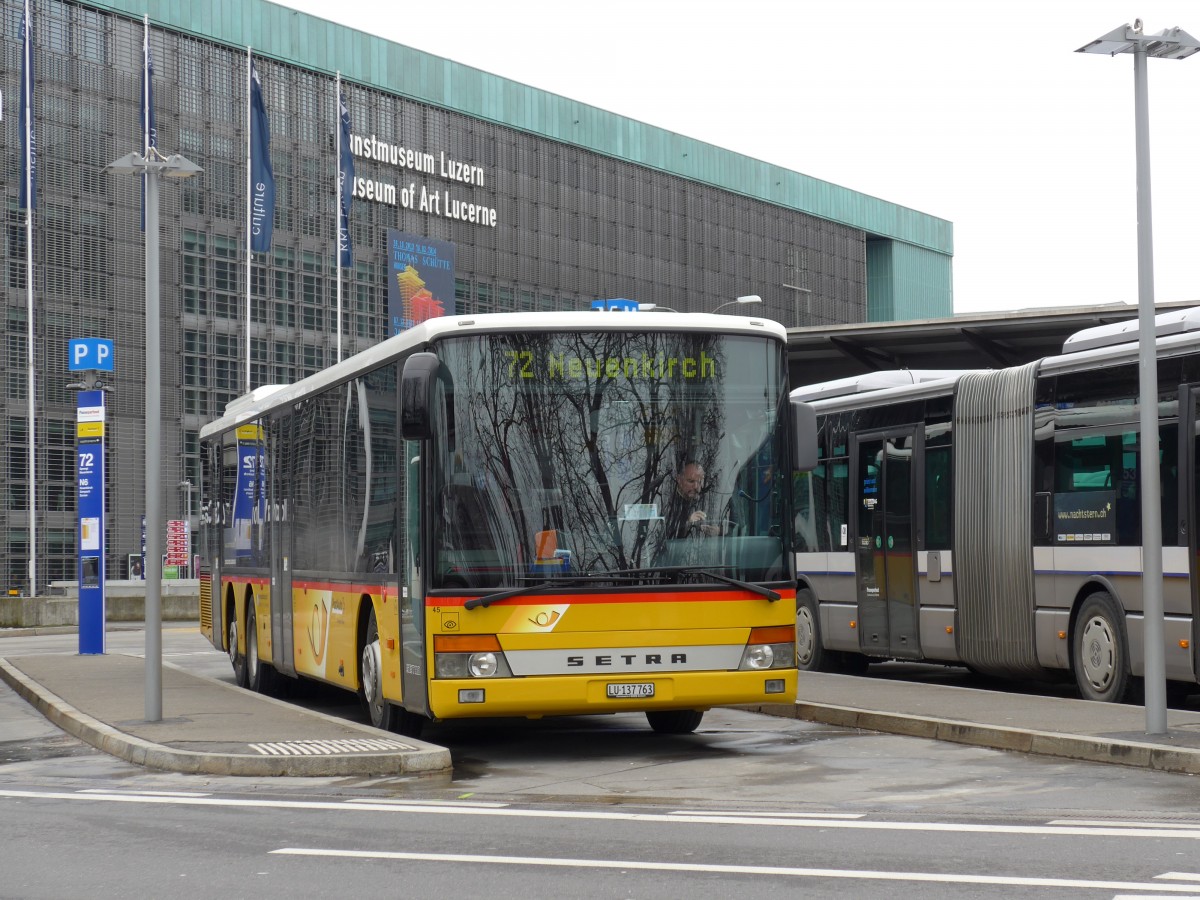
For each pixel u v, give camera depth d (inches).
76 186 2982.3
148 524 607.5
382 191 3516.2
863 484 787.4
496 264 3777.1
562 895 285.3
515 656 477.1
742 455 499.5
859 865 306.0
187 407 3147.1
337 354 3395.7
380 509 548.1
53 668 913.5
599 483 488.1
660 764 494.6
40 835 373.1
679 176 4254.4
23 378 2908.5
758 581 494.3
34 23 2913.4
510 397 489.4
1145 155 497.7
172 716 617.9
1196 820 359.3
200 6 3181.6
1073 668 627.2
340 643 607.5
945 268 5324.8
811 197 4697.3
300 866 322.3
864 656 837.8
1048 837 335.0
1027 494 657.0
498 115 3801.7
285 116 3331.7
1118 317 1060.5
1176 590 559.8
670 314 502.0
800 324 4618.6
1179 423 560.1
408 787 452.8
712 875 299.6
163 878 313.7
